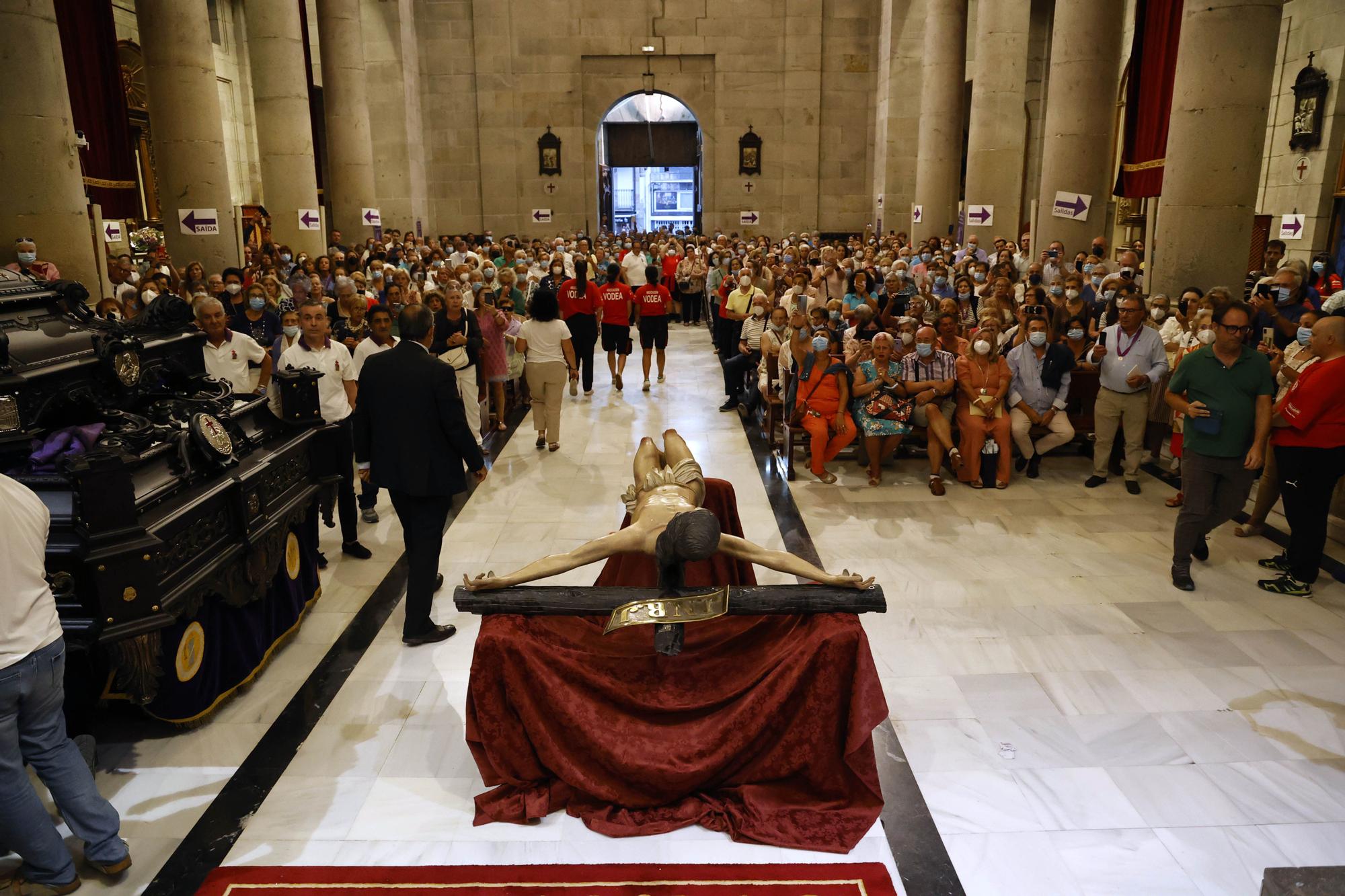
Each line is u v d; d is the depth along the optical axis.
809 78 24.22
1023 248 14.60
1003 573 5.90
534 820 3.54
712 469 8.41
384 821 3.56
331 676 4.66
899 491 7.70
